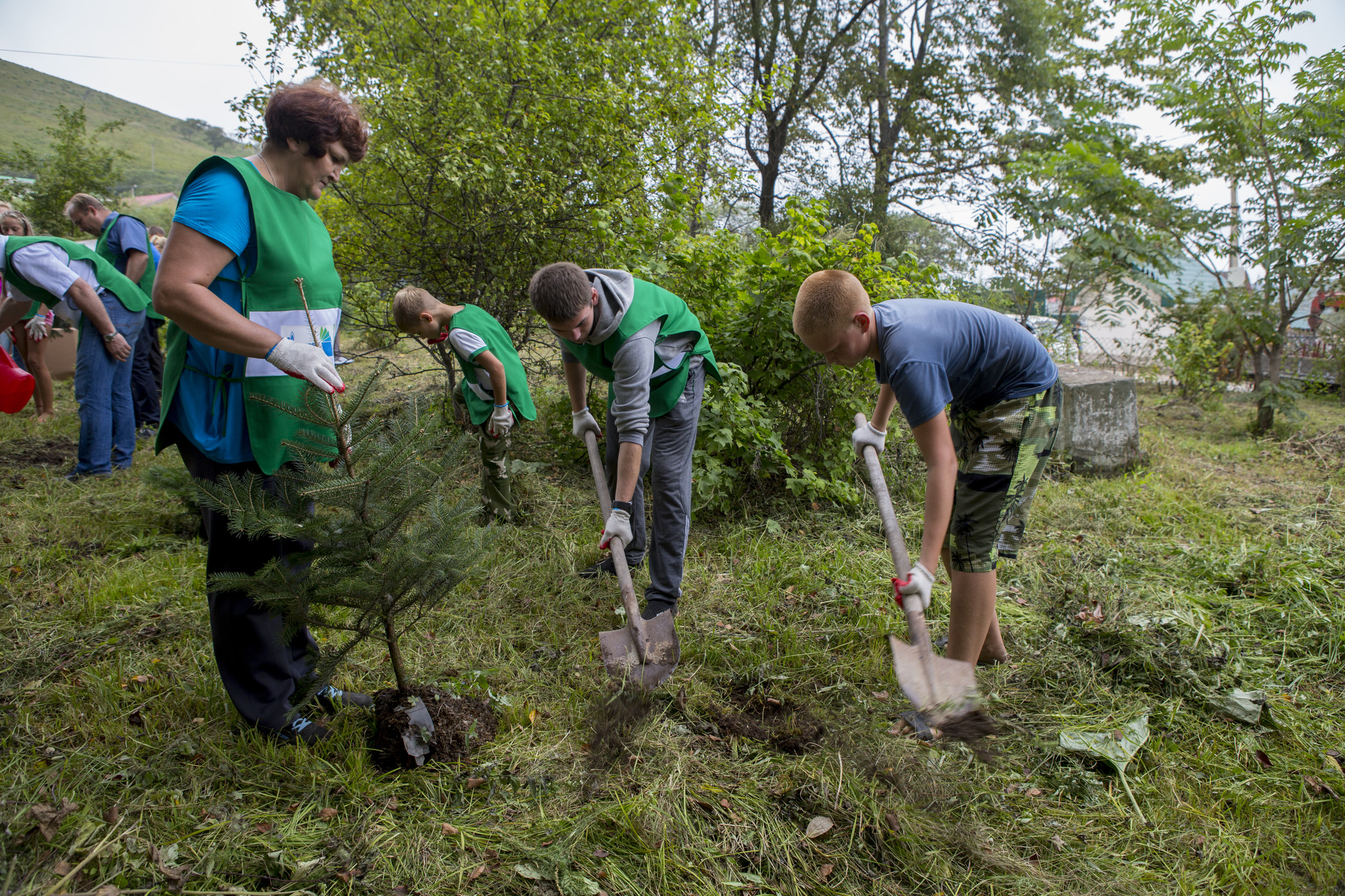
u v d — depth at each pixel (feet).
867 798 6.85
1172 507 14.57
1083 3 52.54
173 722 7.30
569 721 7.91
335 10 16.89
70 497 13.15
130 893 5.47
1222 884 6.18
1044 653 9.43
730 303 14.53
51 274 13.10
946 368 7.25
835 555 12.16
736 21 52.49
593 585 11.11
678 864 6.12
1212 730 8.02
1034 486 8.40
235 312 5.80
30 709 7.47
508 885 5.82
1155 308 29.12
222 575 6.11
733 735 7.88
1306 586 10.99
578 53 16.55
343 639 9.04
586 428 10.93
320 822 6.28
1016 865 6.25
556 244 16.81
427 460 7.32
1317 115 22.34
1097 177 26.61
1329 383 29.07
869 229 14.56
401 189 15.87
